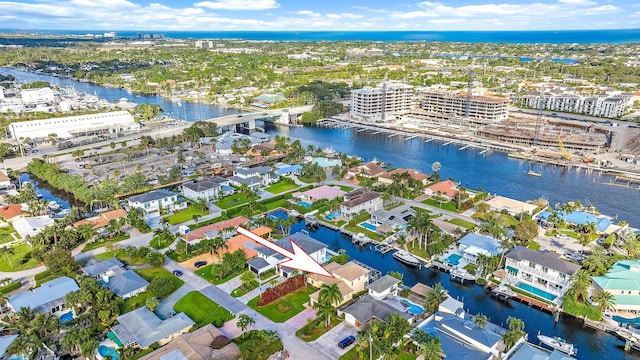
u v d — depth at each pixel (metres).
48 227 157.25
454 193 197.88
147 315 110.81
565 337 112.06
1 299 115.50
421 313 115.75
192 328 109.81
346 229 171.62
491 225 155.88
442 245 146.38
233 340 105.75
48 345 101.94
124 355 98.38
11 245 154.12
